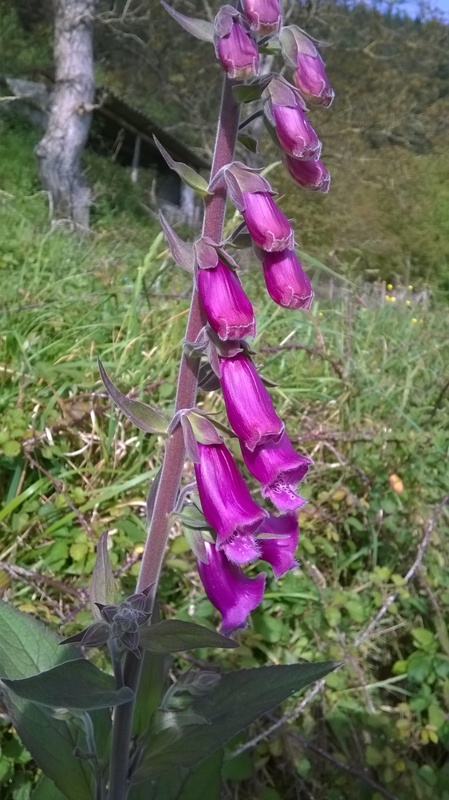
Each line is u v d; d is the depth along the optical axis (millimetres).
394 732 435
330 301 1277
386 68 3678
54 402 590
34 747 318
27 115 3012
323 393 732
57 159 2396
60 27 2387
